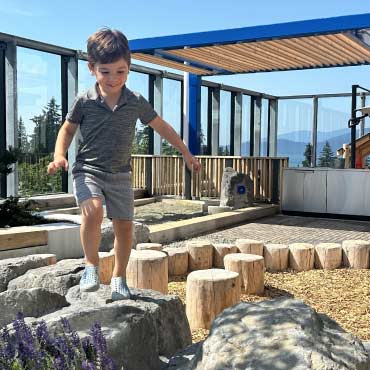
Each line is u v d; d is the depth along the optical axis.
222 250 6.80
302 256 6.84
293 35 10.09
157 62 12.95
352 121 12.99
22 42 10.85
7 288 4.38
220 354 2.30
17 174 10.97
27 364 2.34
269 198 12.78
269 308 2.59
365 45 11.23
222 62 13.32
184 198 13.36
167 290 5.66
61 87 12.03
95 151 3.17
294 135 20.41
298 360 2.18
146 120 3.34
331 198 11.75
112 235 7.10
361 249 6.96
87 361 2.20
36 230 6.56
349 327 4.68
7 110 10.85
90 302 3.33
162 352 3.28
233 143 18.62
